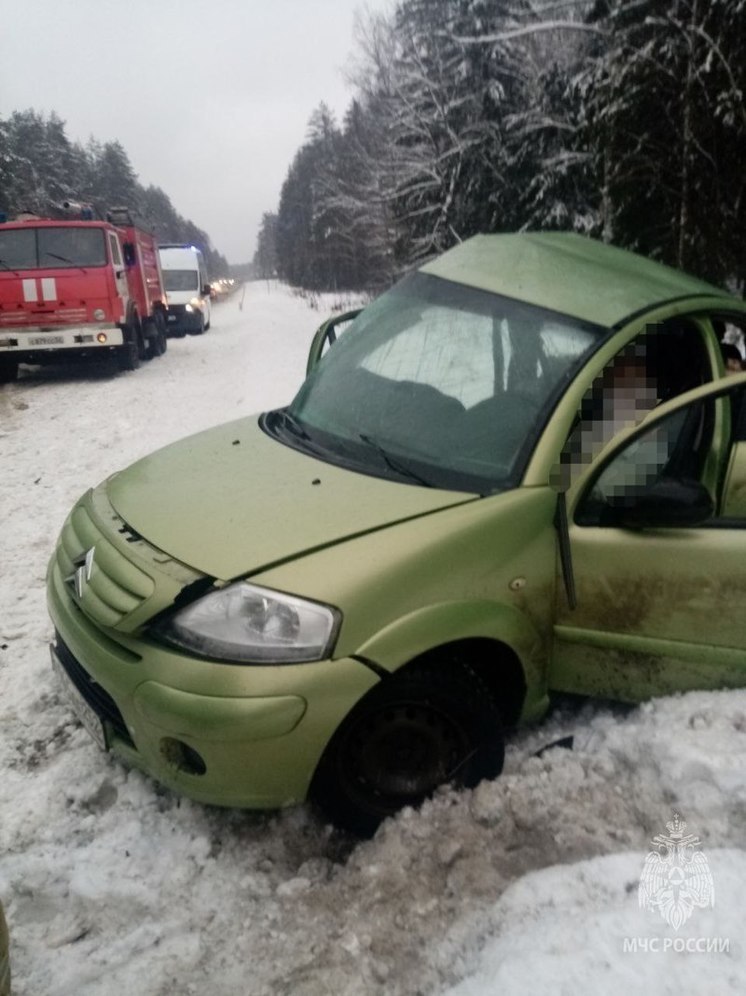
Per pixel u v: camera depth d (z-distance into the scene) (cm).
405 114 2069
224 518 279
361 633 247
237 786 248
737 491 317
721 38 1084
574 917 220
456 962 220
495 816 268
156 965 230
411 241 2066
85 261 1432
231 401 1195
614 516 285
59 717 357
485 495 279
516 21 1770
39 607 483
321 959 230
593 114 1315
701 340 323
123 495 322
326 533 262
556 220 1476
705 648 297
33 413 1196
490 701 282
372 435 322
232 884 260
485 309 334
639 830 260
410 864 255
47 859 268
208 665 243
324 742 247
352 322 393
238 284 13588
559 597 289
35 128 7144
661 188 1187
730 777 261
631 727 296
